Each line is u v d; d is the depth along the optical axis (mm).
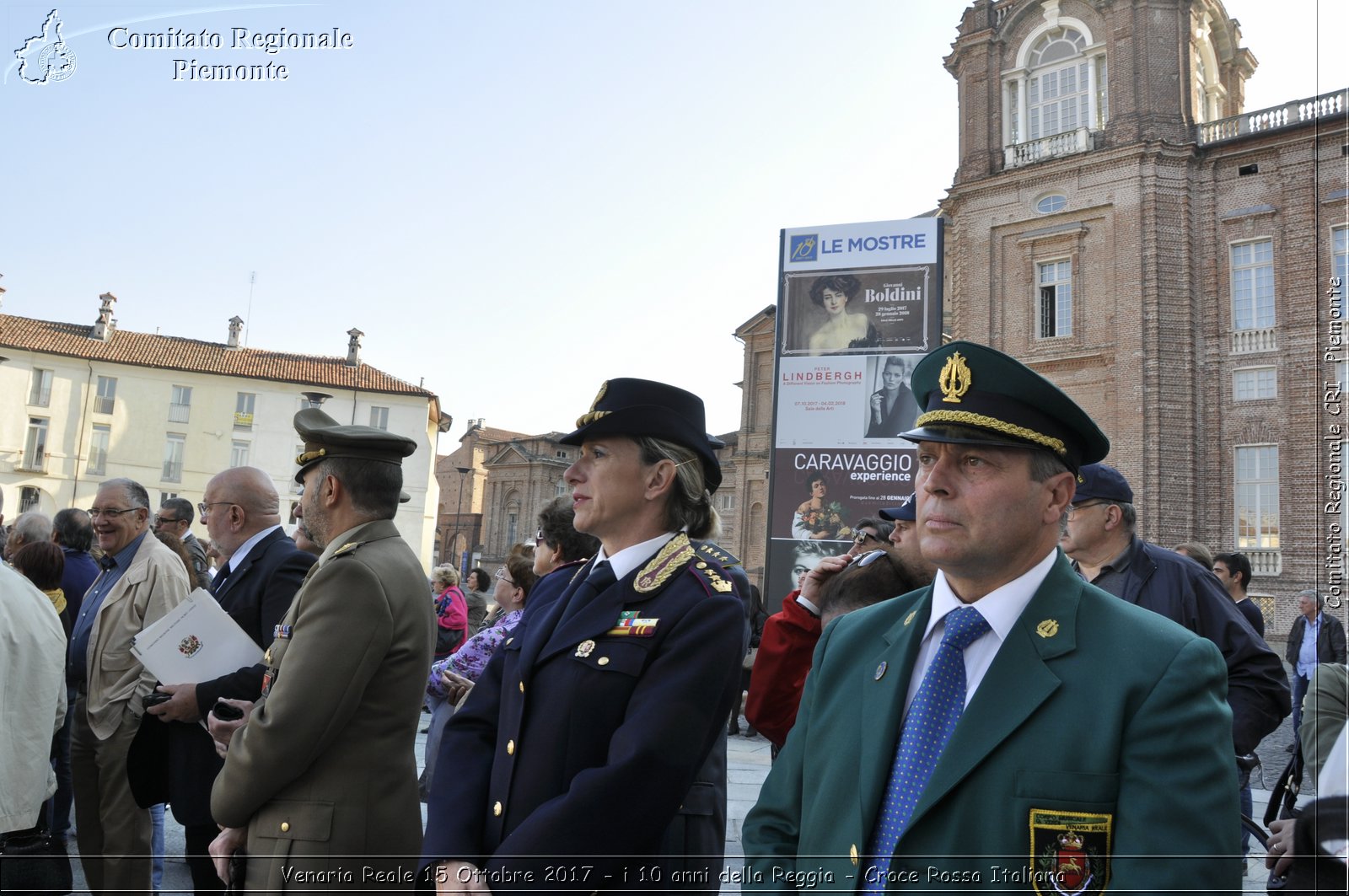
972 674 1936
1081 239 26609
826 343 10977
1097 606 1920
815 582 3369
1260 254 24438
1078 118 27734
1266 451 23641
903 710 2002
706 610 2520
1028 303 27438
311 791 2830
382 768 2920
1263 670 3492
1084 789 1702
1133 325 25312
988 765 1774
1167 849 1607
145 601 4477
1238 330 24453
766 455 36875
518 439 50500
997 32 29031
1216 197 25266
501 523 50406
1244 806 4223
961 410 1972
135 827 4309
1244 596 6348
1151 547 3861
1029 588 1951
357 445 3293
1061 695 1790
